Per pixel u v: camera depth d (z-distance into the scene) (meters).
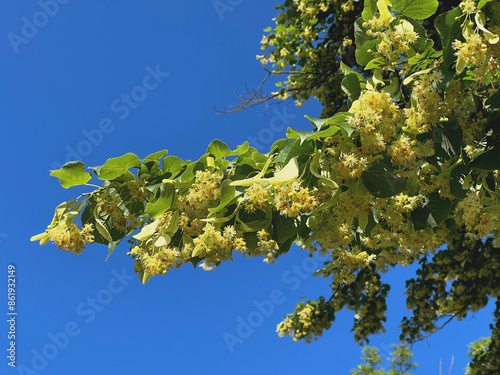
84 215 2.37
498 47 1.84
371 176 1.99
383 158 2.07
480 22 1.88
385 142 1.96
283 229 2.22
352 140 1.99
